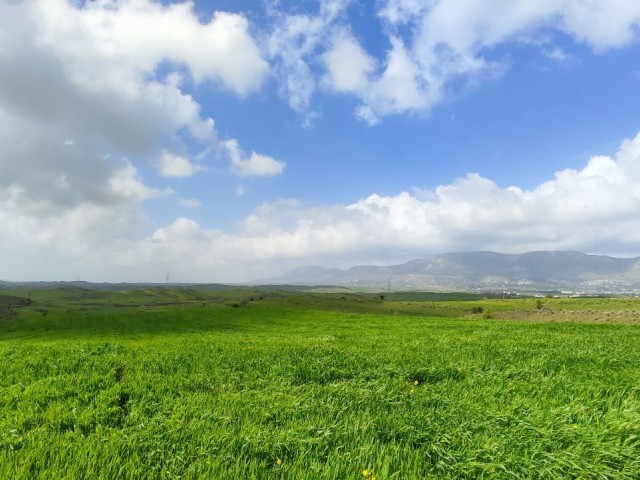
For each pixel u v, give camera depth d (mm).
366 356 14898
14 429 7016
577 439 6180
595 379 10531
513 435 6465
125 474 5254
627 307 89812
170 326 56969
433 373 11719
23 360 15672
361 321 54844
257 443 6141
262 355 15734
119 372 13633
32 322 70062
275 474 5312
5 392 10492
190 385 10883
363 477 5160
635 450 5801
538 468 5465
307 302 150500
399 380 10781
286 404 8367
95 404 9031
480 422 7004
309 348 17594
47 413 8102
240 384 11055
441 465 5574
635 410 7281
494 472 5344
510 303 146250
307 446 6141
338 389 9664
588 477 5359
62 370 13773
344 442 6324
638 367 12969
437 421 7125
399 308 141250
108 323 64812
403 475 5289
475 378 10984
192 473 5309
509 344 19141
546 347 18109
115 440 6262
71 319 69562
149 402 9086
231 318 67750
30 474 5227
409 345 19406
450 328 34094
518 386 9805
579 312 61312
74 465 5379
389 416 7426
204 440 6316
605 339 21578
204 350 18016
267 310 82812
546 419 6977
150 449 6051
